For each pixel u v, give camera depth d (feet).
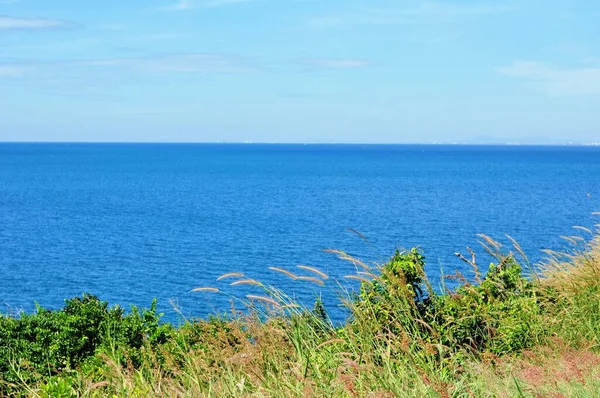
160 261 162.50
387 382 21.68
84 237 210.59
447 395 20.81
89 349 30.96
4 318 32.12
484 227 220.64
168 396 22.98
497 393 21.34
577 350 27.04
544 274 37.91
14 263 163.12
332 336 25.80
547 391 20.53
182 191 413.18
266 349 24.11
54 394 24.67
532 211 277.85
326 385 22.02
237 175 598.75
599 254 38.81
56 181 506.07
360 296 28.48
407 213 273.33
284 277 127.34
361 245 179.42
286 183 488.85
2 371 28.89
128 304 112.88
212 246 186.09
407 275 29.63
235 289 103.76
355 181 513.04
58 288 132.16
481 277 34.53
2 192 402.11
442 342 27.73
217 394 22.44
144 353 27.63
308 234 208.54
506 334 29.09
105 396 24.26
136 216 270.67
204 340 27.58
